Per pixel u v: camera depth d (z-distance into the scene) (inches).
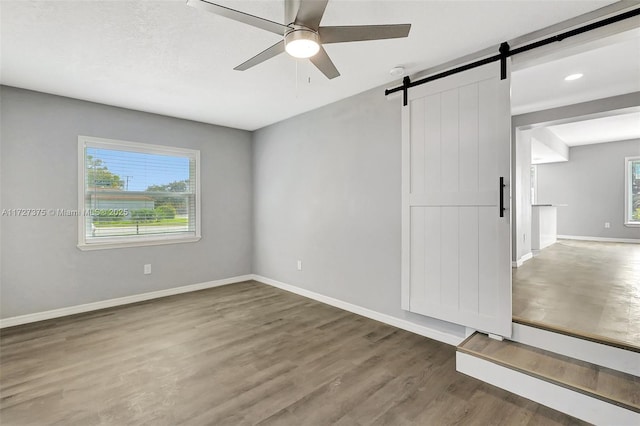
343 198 143.3
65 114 136.9
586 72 120.7
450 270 104.1
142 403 76.5
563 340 85.4
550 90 139.3
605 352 79.2
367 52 99.0
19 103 126.9
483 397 79.3
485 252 96.2
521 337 92.0
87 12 77.7
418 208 112.6
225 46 95.0
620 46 100.7
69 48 95.6
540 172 339.6
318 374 89.5
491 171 94.7
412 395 80.0
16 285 126.7
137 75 115.5
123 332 118.7
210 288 182.2
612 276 153.4
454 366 93.9
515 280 145.6
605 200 303.1
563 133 259.0
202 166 180.7
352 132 138.4
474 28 85.7
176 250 170.6
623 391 69.7
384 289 127.2
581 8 76.7
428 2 74.4
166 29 85.7
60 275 136.3
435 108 107.3
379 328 122.0
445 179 105.0
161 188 166.9
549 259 203.5
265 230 193.0
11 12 77.1
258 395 79.8
